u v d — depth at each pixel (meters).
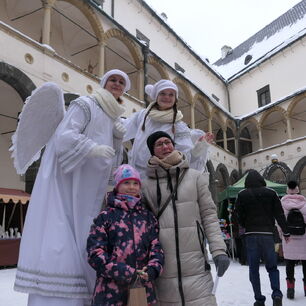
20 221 13.67
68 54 21.19
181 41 29.75
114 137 3.34
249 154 31.89
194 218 2.84
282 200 6.70
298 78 30.59
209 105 29.16
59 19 19.64
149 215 2.78
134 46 20.58
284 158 28.50
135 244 2.59
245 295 6.58
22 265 2.70
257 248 5.34
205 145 3.62
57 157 2.97
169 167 2.91
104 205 3.12
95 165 3.01
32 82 13.34
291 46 31.39
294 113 31.16
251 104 35.06
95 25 17.91
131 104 18.88
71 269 2.64
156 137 3.07
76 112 3.02
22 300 6.34
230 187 13.18
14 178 17.48
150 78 25.83
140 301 2.37
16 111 17.56
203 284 2.69
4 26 12.60
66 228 2.75
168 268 2.70
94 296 2.52
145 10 25.89
